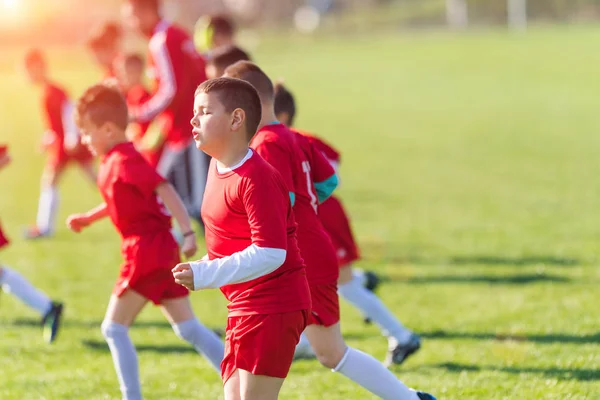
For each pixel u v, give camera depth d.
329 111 86.62
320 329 13.39
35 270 27.67
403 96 98.75
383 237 32.25
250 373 11.19
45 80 33.00
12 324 21.72
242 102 11.09
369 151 59.31
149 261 14.68
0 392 16.36
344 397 15.82
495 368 17.12
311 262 13.31
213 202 11.45
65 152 33.28
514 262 27.27
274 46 198.88
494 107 84.44
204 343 15.16
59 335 20.59
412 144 62.25
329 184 14.16
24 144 65.44
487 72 120.38
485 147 59.16
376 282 20.53
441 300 23.16
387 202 40.25
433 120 76.62
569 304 21.94
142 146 28.20
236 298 11.36
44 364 18.36
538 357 17.64
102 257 29.62
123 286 14.76
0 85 122.31
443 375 16.88
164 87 26.27
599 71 111.31
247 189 10.95
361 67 139.00
